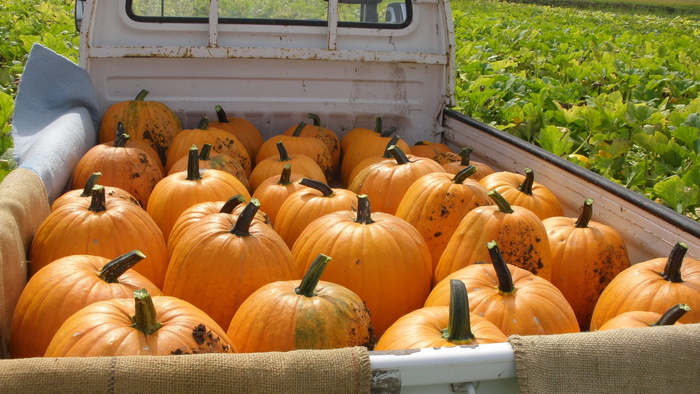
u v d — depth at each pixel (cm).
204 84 498
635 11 4488
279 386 175
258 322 249
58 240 301
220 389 173
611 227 355
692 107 593
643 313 273
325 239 314
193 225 307
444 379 184
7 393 166
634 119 634
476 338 232
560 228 350
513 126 623
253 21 478
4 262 254
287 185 403
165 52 463
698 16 4219
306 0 485
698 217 443
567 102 753
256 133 509
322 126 531
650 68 948
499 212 324
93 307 231
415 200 363
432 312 250
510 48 1250
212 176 384
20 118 429
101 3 461
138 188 404
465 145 502
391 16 501
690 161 542
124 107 468
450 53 503
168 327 224
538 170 415
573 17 2606
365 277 302
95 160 399
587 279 337
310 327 244
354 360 179
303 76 504
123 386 170
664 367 189
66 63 456
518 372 185
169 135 478
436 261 356
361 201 320
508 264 308
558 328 263
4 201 273
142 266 311
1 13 1188
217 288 284
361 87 516
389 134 506
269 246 296
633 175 527
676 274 292
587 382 186
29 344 253
